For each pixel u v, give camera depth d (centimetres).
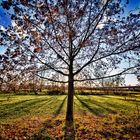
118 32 1371
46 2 1298
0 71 1298
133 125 1446
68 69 1566
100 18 1390
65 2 1301
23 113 2281
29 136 1152
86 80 1546
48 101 3716
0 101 3634
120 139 1106
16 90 1395
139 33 1388
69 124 1434
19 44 1314
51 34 1330
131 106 2945
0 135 1162
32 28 1338
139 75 1408
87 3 1366
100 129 1305
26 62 1350
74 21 1365
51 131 1273
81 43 1346
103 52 1469
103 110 2544
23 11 1325
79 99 4069
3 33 1295
